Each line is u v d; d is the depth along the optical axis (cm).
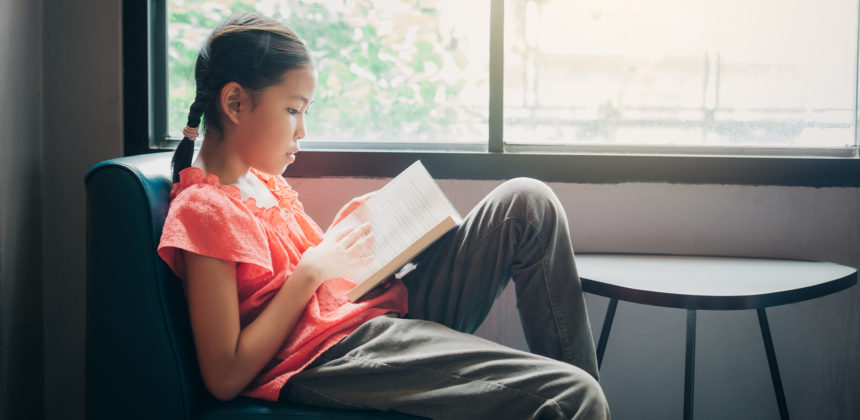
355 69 157
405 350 94
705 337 154
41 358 147
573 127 158
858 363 152
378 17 156
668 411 155
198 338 91
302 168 152
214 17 155
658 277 118
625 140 158
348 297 99
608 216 153
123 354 90
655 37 155
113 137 150
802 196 151
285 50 103
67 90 148
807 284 112
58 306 150
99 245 90
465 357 91
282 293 96
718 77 156
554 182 153
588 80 157
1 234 128
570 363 103
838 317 152
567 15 155
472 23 156
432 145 158
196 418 92
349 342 97
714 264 134
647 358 155
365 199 117
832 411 153
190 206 92
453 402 89
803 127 156
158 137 155
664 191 152
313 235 120
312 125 158
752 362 154
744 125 156
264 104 103
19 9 135
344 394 92
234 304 92
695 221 152
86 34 148
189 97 156
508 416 88
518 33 156
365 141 158
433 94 158
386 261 105
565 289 104
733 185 151
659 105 157
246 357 91
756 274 122
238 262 96
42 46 146
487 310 111
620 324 154
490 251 106
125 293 90
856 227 150
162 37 154
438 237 100
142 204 90
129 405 91
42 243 148
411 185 111
